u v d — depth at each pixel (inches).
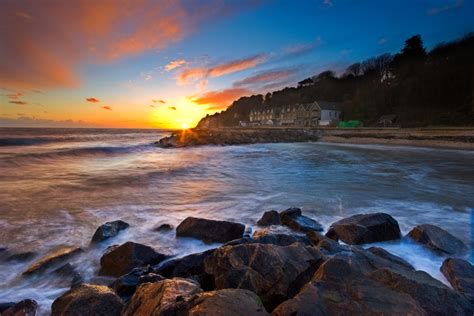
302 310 98.2
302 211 306.0
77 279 166.2
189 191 406.0
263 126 3088.1
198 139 1482.5
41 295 151.6
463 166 644.7
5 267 183.5
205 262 154.1
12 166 581.3
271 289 126.0
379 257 159.9
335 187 430.9
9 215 282.4
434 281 128.2
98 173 534.3
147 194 384.8
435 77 1911.9
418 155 887.1
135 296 117.1
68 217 282.0
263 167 651.5
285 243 183.5
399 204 332.5
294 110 2834.6
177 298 102.3
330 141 1739.7
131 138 1819.6
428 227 217.9
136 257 177.0
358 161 754.2
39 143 1093.8
